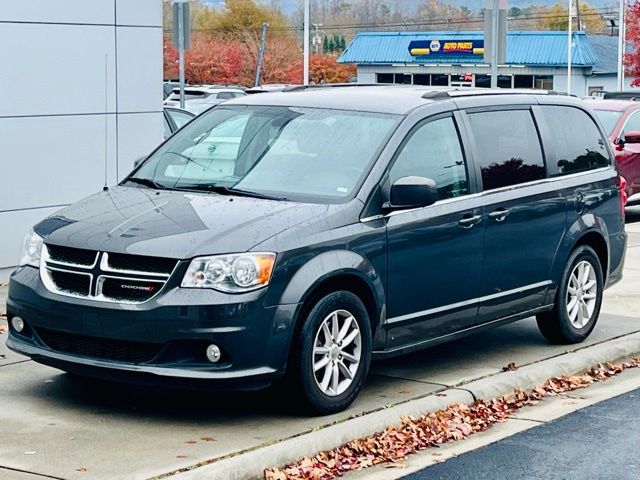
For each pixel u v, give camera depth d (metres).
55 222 7.62
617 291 12.43
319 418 7.38
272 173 7.99
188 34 16.55
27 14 11.60
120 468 6.30
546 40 69.44
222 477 6.19
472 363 9.02
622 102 20.36
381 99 8.47
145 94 12.77
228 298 6.88
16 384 7.98
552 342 9.72
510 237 8.80
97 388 7.96
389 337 7.84
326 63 80.31
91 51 12.20
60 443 6.74
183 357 6.94
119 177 12.62
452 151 8.44
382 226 7.70
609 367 9.25
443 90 8.84
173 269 6.93
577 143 9.82
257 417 7.38
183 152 8.50
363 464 6.70
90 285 7.10
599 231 9.77
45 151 11.90
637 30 66.56
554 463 6.83
